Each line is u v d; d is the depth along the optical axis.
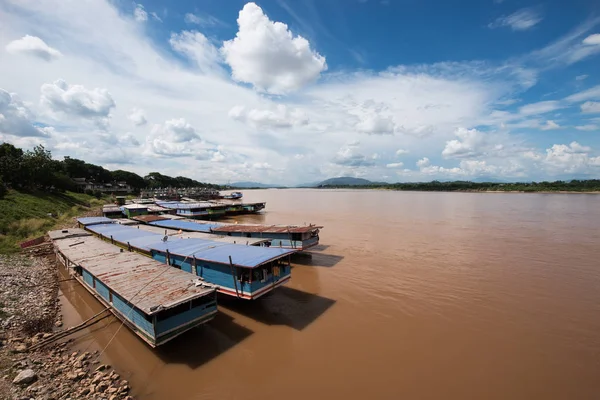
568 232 41.38
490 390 11.85
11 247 29.64
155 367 13.20
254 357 13.95
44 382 11.27
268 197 149.50
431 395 11.61
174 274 16.86
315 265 27.22
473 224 49.16
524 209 73.00
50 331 15.68
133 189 144.88
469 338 15.37
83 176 125.88
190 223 38.94
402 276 24.12
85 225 35.84
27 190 61.94
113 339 15.24
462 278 23.52
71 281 22.83
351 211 71.81
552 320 17.05
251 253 19.30
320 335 15.77
